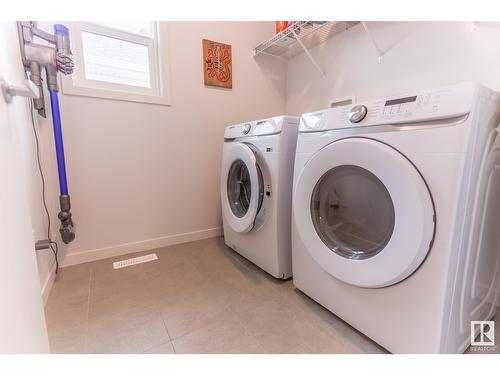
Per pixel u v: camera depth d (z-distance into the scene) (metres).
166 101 1.77
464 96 0.65
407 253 0.73
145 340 0.95
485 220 0.83
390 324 0.84
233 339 0.96
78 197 1.56
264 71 2.20
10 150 0.56
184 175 1.91
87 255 1.61
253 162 1.29
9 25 1.08
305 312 1.12
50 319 1.07
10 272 0.51
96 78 1.62
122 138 1.66
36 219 1.23
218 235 2.10
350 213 0.96
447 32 1.28
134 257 1.68
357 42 1.71
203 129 1.95
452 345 0.79
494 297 1.03
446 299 0.71
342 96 1.85
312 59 1.89
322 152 0.94
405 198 0.72
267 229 1.35
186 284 1.35
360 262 0.86
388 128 0.78
